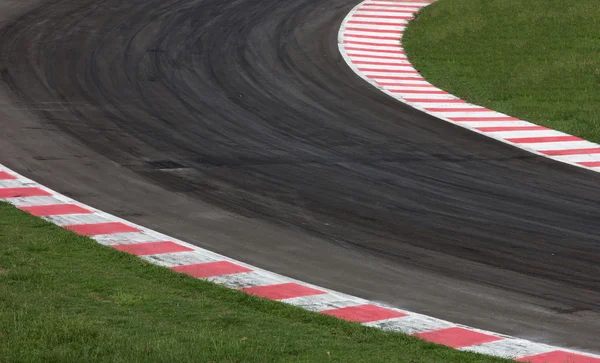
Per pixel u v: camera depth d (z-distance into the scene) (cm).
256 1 12456
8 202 5166
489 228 5069
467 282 4256
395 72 9381
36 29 10331
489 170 6297
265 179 5878
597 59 9669
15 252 4247
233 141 6775
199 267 4331
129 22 10925
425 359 3133
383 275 4319
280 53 9894
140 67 8994
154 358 2805
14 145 6397
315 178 5934
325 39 10612
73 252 4341
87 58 9212
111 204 5291
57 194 5425
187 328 3272
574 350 3488
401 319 3759
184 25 10912
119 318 3316
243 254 4553
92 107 7556
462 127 7512
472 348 3450
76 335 2977
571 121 7812
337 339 3306
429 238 4872
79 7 11606
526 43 10381
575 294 4141
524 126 7631
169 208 5259
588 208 5519
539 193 5797
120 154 6322
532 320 3812
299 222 5081
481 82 9100
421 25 11369
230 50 9881
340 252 4625
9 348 2842
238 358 2877
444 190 5778
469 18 11344
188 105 7769
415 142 6975
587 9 11481
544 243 4844
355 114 7756
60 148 6394
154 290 3825
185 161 6219
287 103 8012
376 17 11806
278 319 3541
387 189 5756
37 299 3488
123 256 4319
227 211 5238
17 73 8519
